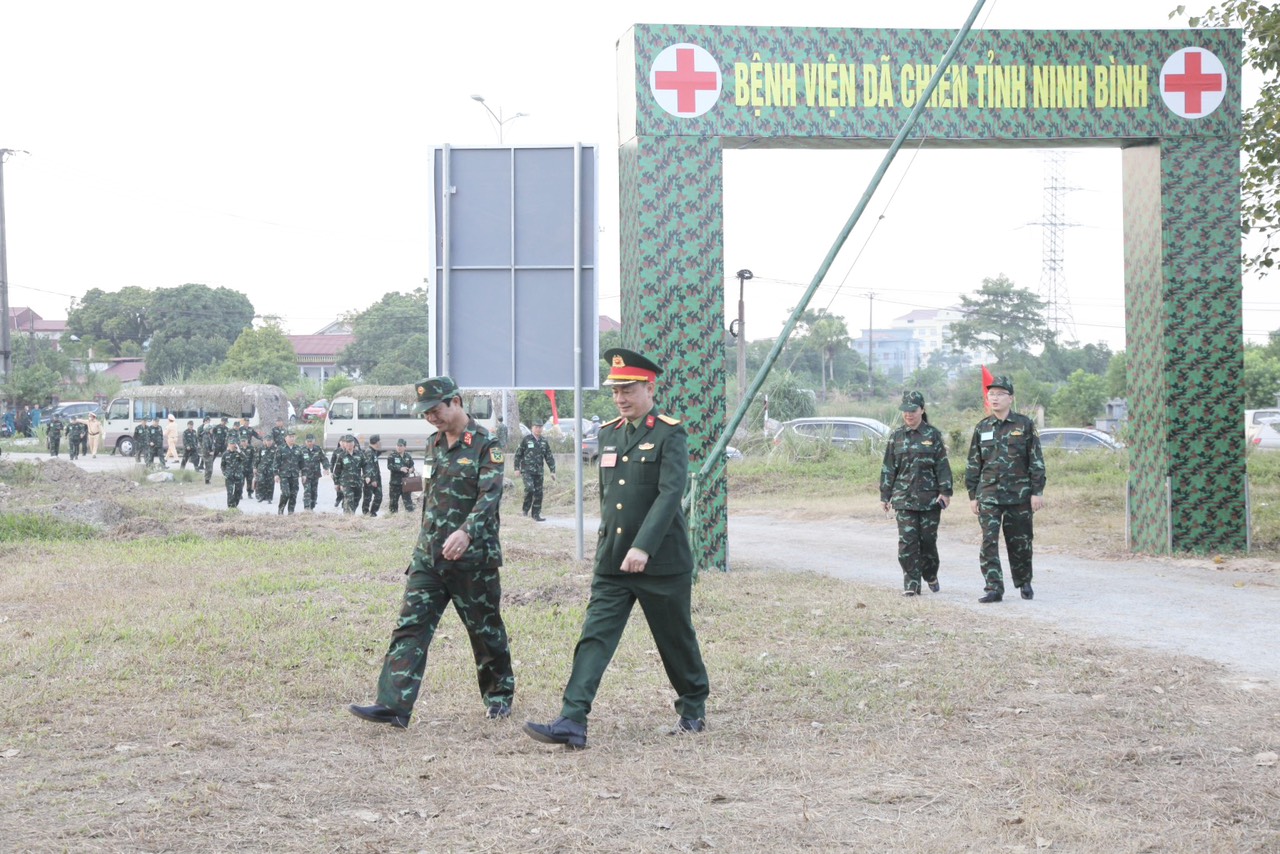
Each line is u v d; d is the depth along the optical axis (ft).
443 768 17.52
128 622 29.45
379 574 39.52
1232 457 44.16
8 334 183.52
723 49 40.91
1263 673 24.31
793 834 14.98
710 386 40.93
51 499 68.54
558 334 41.98
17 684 22.67
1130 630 29.45
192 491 98.63
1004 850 14.46
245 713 20.94
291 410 179.11
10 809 15.53
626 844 14.60
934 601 34.27
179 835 14.67
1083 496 63.98
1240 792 16.52
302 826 15.11
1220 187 43.68
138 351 301.63
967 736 19.52
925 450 35.83
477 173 41.88
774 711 21.26
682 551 19.39
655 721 20.57
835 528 61.67
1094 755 18.29
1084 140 43.34
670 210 40.73
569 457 117.80
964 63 42.04
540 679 23.45
